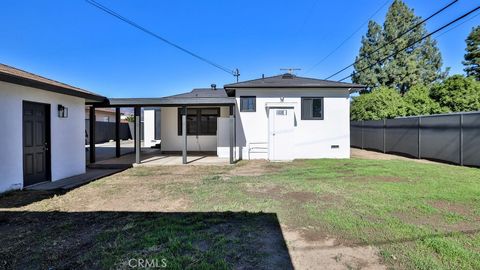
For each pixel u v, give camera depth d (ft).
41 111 24.34
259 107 42.06
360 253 10.80
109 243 11.80
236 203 17.72
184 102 35.91
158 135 69.77
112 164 35.65
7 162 20.44
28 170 22.85
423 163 36.19
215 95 53.62
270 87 41.29
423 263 9.89
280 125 41.29
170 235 12.55
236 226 13.76
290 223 14.10
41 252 11.08
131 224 14.06
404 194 19.40
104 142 90.89
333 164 35.29
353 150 59.57
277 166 34.35
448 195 19.01
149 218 15.01
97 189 22.12
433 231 12.81
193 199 18.84
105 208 17.01
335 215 15.10
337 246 11.44
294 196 19.36
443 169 30.63
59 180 25.43
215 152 51.34
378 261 10.16
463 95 62.80
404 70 101.09
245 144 42.04
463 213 15.40
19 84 19.48
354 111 78.43
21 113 21.66
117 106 36.63
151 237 12.28
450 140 35.99
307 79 48.42
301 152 42.60
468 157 33.14
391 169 30.63
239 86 41.32
